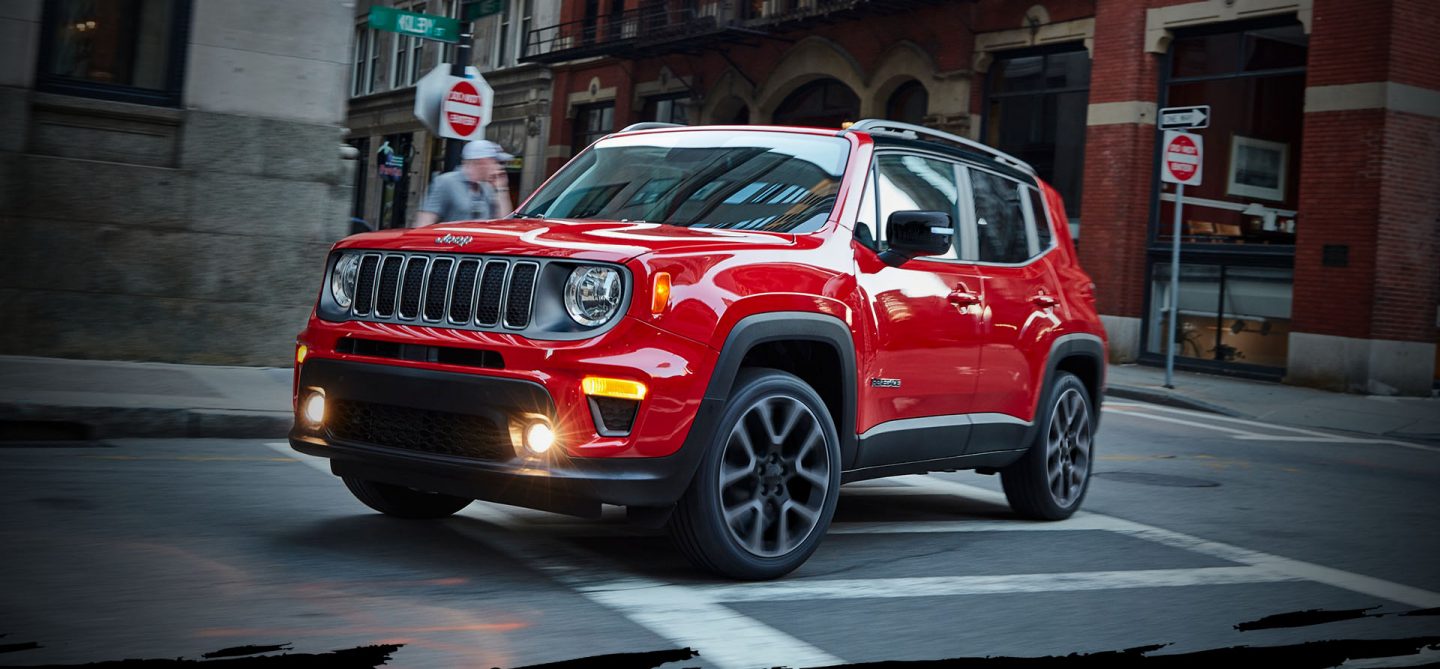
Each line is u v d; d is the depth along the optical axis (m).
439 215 9.91
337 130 11.13
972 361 5.98
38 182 10.02
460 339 4.46
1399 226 17.80
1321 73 18.30
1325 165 18.23
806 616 4.32
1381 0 17.62
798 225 5.24
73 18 10.18
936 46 24.16
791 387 4.82
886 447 5.44
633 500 4.34
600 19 34.59
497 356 4.39
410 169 44.03
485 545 5.11
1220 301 19.86
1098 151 21.17
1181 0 20.14
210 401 8.34
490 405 4.34
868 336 5.24
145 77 10.47
